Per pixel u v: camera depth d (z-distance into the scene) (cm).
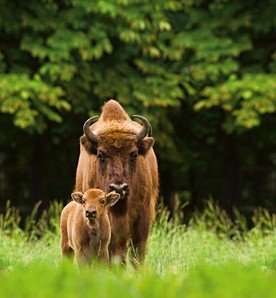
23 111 7069
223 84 7400
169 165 8181
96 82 7575
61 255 4000
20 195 8488
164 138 7575
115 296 2653
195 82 7694
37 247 4841
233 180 8362
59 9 7569
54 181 8312
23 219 8269
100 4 7231
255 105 7281
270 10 7712
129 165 4069
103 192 3716
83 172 4259
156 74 7575
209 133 8181
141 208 4175
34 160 8162
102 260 3709
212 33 7669
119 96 7500
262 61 7856
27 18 7381
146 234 4212
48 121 7881
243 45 7619
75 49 7481
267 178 8631
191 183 8431
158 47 7712
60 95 7188
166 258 4316
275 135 8106
